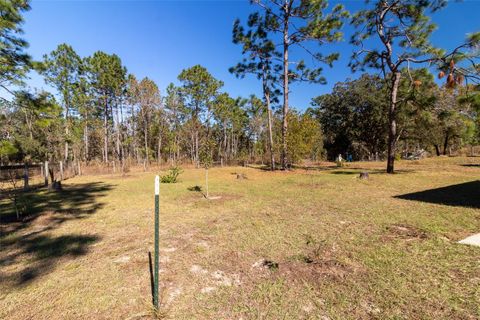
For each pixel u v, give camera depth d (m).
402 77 13.87
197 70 27.14
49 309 2.40
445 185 8.85
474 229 4.17
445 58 9.94
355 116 31.61
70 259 3.55
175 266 3.22
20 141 14.78
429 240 3.75
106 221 5.49
